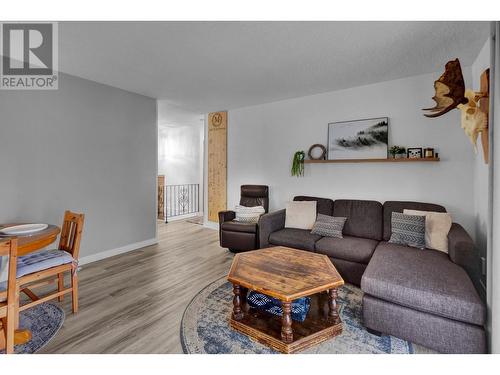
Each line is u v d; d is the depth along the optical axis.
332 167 3.74
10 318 1.56
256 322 1.91
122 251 3.80
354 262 2.62
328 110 3.78
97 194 3.49
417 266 2.02
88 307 2.26
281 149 4.28
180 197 7.35
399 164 3.23
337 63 2.82
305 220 3.45
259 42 2.38
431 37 2.28
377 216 3.06
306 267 2.06
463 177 2.88
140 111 4.02
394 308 1.78
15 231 2.04
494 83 1.51
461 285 1.71
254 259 2.24
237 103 4.48
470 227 2.85
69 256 2.16
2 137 2.66
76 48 2.51
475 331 1.54
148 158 4.18
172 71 3.08
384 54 2.60
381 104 3.36
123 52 2.59
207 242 4.37
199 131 6.99
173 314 2.15
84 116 3.33
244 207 3.92
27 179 2.83
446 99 1.87
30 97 2.85
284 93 3.87
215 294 2.50
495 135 1.41
